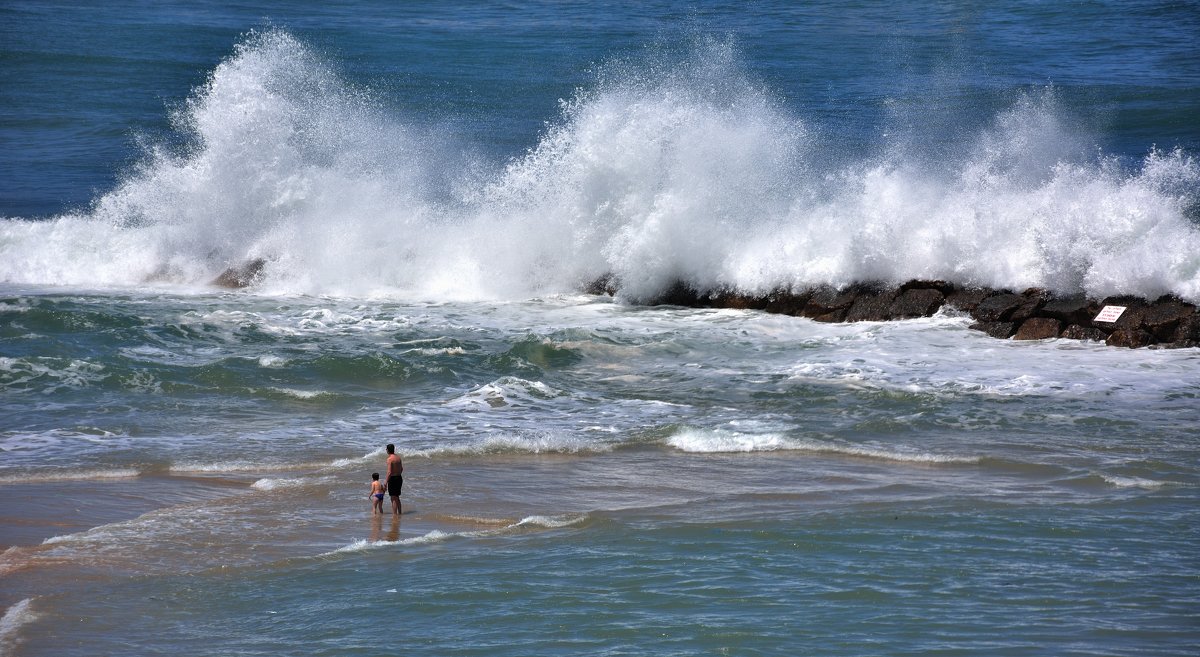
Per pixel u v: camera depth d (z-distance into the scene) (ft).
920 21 594.24
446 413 171.53
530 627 95.45
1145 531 114.73
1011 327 209.46
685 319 231.50
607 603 99.91
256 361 196.24
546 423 165.48
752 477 138.51
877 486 133.18
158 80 494.18
